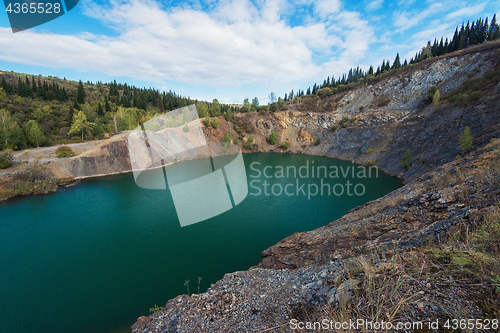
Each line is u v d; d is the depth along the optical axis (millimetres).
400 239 6445
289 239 13219
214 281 11820
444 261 3395
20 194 26953
